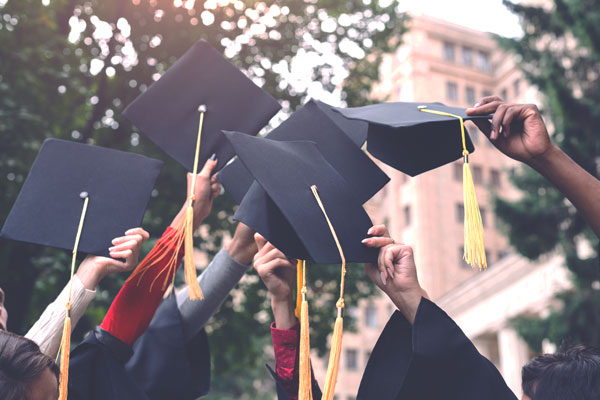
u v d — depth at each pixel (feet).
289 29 30.99
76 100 27.32
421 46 119.14
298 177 4.75
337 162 5.61
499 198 36.47
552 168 4.83
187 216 4.95
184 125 5.92
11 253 21.52
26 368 4.26
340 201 4.78
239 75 6.03
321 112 5.82
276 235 4.73
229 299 29.35
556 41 38.01
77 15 28.58
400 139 5.60
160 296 5.47
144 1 27.84
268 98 6.00
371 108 5.19
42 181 5.46
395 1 33.19
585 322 34.22
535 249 35.60
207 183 5.83
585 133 32.12
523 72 36.83
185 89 5.99
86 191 5.47
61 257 22.38
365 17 32.99
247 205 4.87
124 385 5.19
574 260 34.45
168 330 6.13
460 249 105.09
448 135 5.47
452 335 4.52
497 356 80.79
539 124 4.82
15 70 23.03
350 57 32.71
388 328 4.87
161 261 5.45
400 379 4.71
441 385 4.43
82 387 5.11
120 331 5.39
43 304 24.47
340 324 4.26
